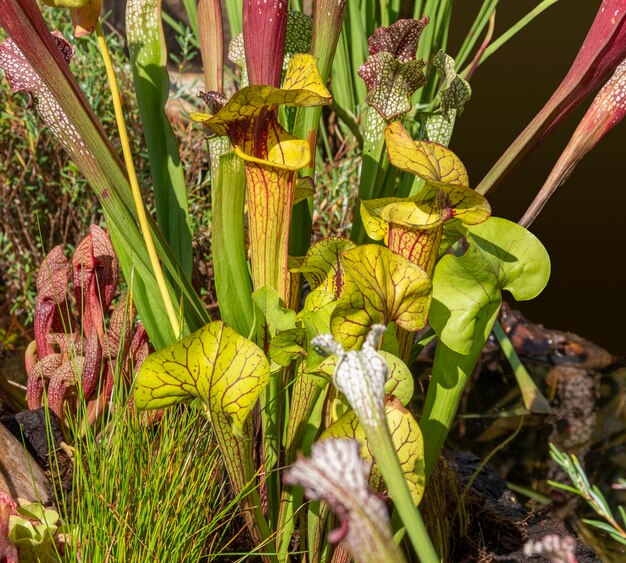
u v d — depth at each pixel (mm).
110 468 737
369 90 739
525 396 1348
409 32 728
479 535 866
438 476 826
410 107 742
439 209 662
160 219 827
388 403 651
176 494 739
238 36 824
